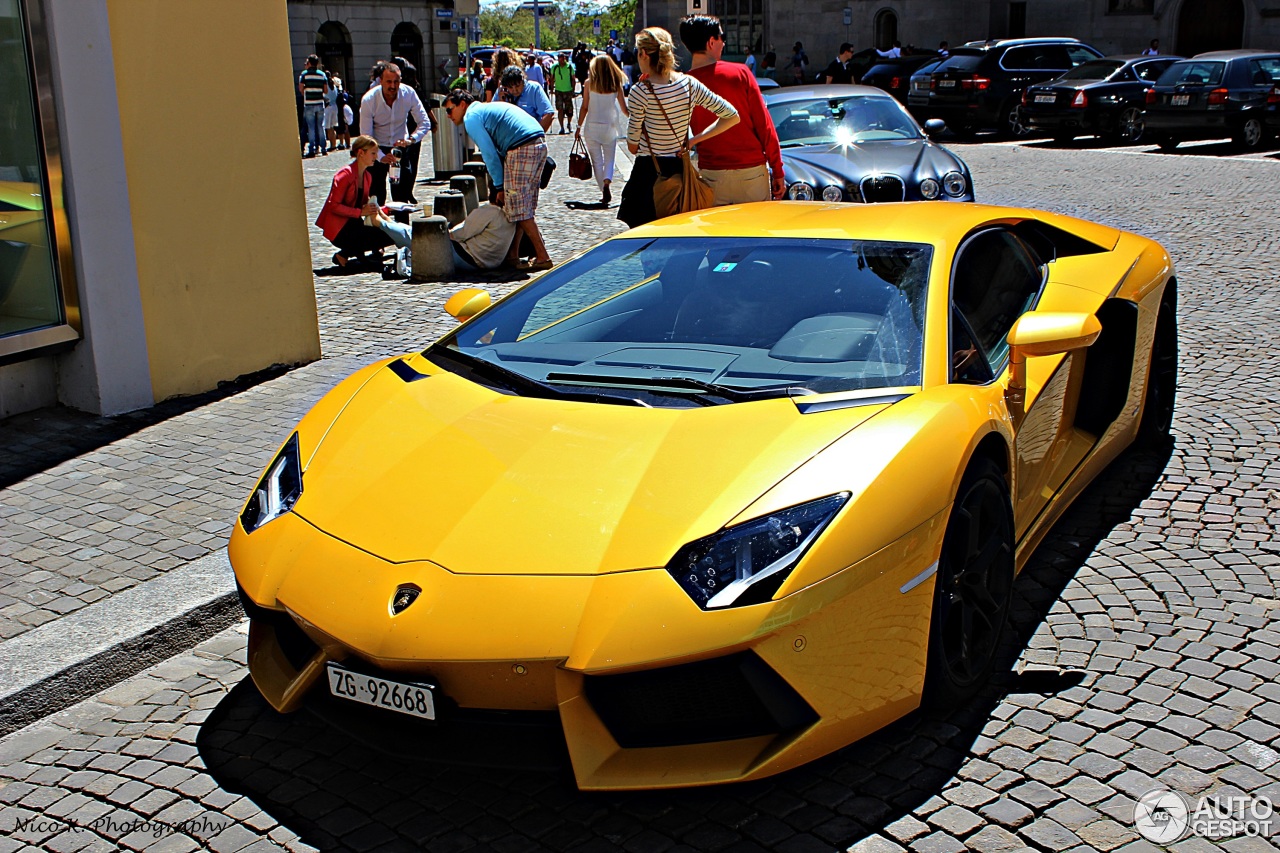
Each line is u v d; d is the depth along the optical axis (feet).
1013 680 10.50
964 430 9.58
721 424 9.61
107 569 13.21
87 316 18.34
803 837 8.54
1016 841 8.34
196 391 20.08
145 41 18.49
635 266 12.71
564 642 8.06
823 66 140.05
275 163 20.89
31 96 17.37
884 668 8.73
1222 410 17.98
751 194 25.29
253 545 9.84
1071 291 13.47
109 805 9.43
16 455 16.99
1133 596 12.05
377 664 8.47
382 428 10.61
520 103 49.49
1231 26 116.78
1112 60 69.92
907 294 11.14
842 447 9.10
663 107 23.47
